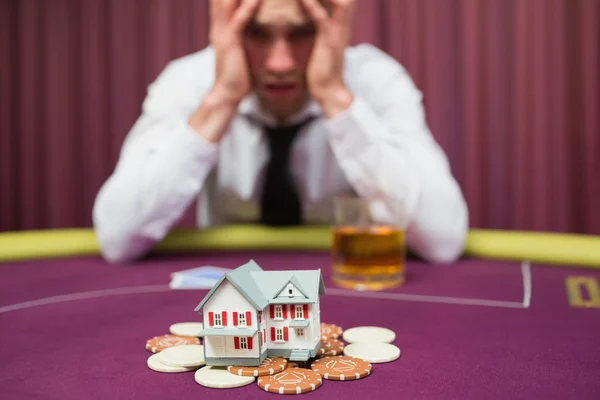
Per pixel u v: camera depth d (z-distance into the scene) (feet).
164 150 3.76
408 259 3.55
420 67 7.09
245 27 3.49
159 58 7.45
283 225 4.53
